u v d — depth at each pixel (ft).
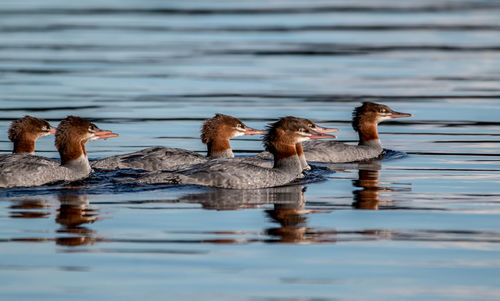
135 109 88.58
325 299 33.09
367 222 45.01
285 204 49.32
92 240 40.50
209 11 201.67
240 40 150.71
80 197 50.03
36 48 138.21
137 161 59.77
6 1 220.84
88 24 173.99
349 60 128.77
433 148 71.67
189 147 70.74
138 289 33.88
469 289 34.40
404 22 180.24
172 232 42.16
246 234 42.11
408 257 38.58
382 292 33.99
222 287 34.24
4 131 75.20
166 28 168.45
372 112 71.31
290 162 58.65
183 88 103.09
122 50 137.18
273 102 93.40
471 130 79.41
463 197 51.83
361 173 61.57
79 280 34.88
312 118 84.33
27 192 51.06
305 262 37.63
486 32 162.50
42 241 40.22
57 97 95.09
